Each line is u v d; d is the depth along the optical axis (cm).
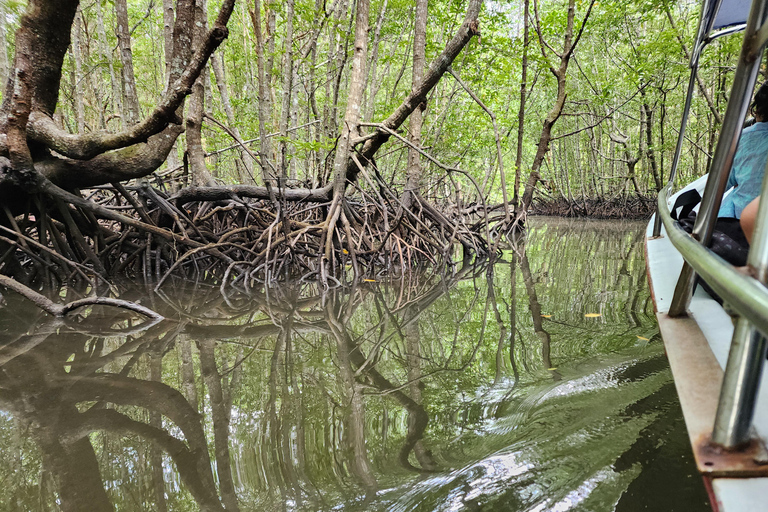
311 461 136
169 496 120
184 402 183
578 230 1180
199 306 358
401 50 1158
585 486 114
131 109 454
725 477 64
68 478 131
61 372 216
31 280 419
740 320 66
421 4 620
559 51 1162
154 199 488
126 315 325
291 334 280
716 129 1035
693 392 86
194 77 343
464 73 916
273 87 851
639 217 1636
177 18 382
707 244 109
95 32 1027
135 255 479
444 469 127
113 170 421
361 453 139
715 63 936
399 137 495
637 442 131
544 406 160
